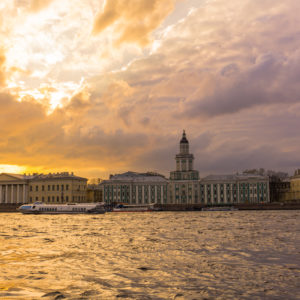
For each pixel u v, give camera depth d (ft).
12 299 85.61
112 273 112.27
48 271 115.14
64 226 302.66
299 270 115.34
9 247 170.50
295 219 363.97
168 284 98.99
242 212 558.15
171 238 203.82
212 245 173.17
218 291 91.91
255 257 139.13
